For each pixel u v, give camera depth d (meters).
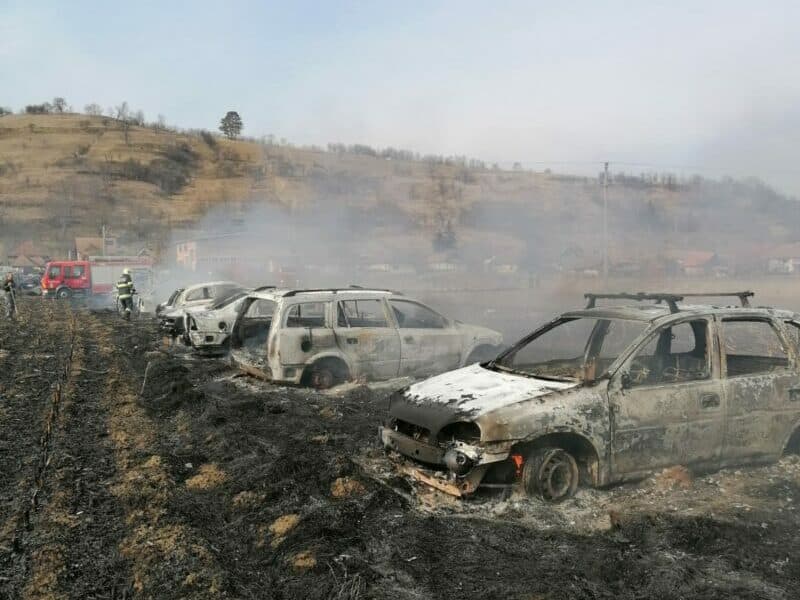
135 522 4.67
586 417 5.00
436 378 5.95
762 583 3.76
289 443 6.52
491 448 4.75
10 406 8.41
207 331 13.16
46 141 167.50
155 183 139.62
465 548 4.23
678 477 5.22
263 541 4.38
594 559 4.02
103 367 11.94
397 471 5.62
